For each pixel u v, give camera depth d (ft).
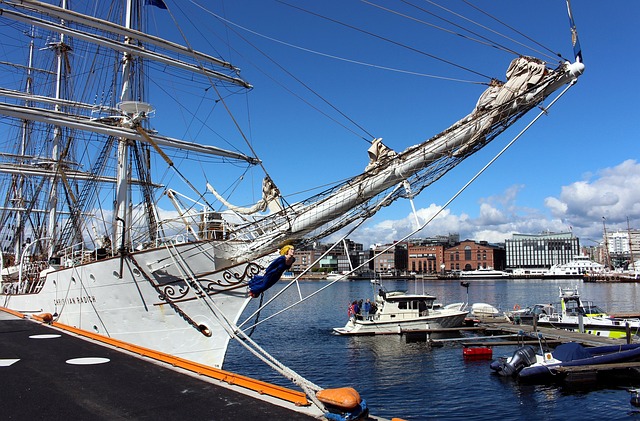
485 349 109.60
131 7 81.82
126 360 37.96
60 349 42.65
